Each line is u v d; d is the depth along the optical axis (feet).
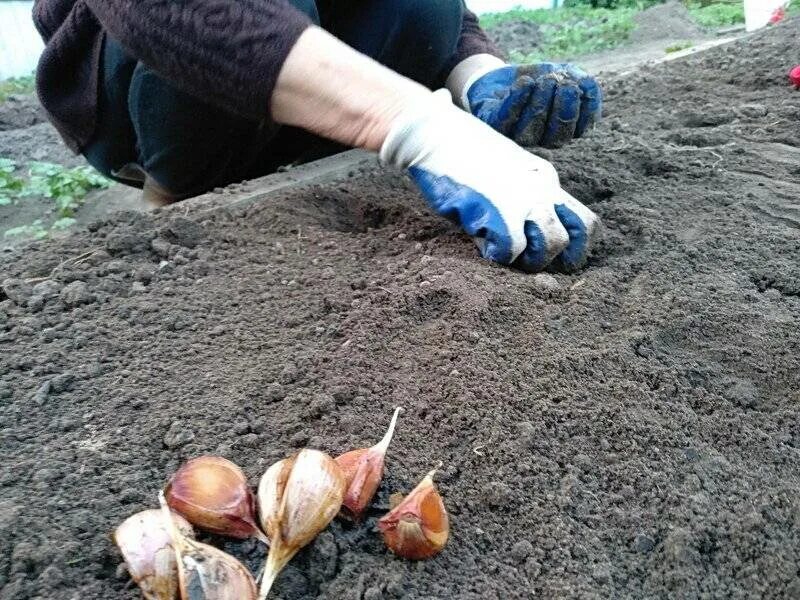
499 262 1.27
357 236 1.44
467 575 0.76
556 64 1.80
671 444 0.92
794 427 0.97
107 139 1.94
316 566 0.75
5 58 6.44
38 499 0.81
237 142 1.88
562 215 1.28
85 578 0.73
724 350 1.10
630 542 0.81
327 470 0.73
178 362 1.06
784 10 4.09
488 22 7.59
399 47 1.88
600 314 1.17
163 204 2.14
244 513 0.74
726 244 1.38
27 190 3.51
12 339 1.11
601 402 0.98
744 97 2.25
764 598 0.75
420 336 1.10
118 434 0.92
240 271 1.30
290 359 1.05
